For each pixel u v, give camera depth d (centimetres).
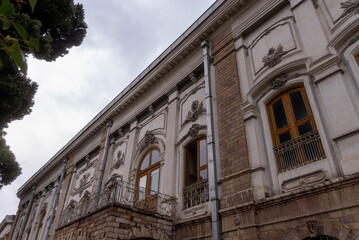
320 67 730
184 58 1287
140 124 1448
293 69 816
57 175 2198
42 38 840
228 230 743
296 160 714
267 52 921
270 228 667
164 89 1349
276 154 765
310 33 810
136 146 1388
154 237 848
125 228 800
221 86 1016
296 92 800
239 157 820
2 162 1345
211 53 1145
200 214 876
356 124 619
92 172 1714
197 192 943
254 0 1049
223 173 845
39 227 2080
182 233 884
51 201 2066
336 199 580
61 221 1115
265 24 995
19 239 2280
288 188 690
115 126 1650
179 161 1070
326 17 795
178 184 1020
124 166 1370
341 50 729
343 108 655
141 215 854
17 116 887
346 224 550
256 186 743
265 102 858
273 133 808
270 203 685
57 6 923
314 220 592
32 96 897
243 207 727
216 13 1147
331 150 647
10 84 792
